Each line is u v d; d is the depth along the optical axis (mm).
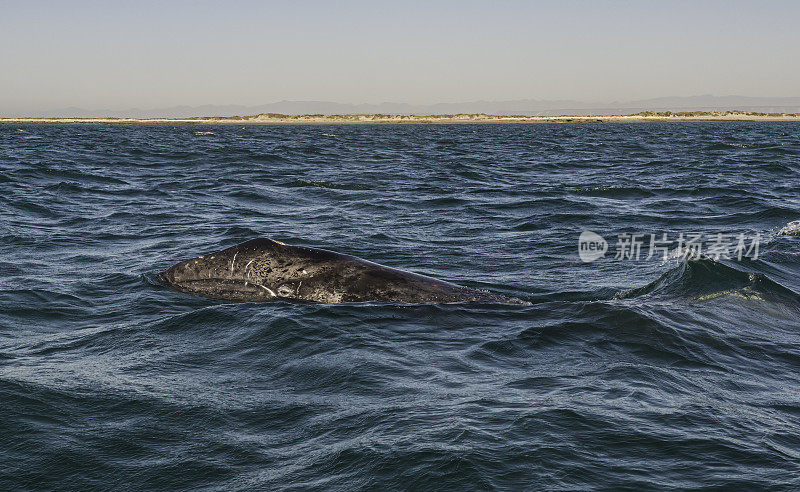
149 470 3592
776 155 31656
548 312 6531
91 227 12453
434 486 3277
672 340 5688
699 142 45500
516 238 12008
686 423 3988
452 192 18328
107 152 32750
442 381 4734
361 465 3496
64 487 3455
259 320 6242
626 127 93125
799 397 4652
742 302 6898
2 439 3908
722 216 14211
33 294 7605
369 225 13172
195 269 7734
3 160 26016
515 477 3332
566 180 21453
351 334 5844
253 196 17188
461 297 7090
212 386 4734
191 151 34125
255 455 3713
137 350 5621
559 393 4465
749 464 3500
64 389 4645
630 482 3311
